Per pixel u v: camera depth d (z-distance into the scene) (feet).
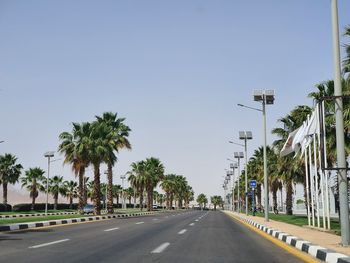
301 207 270.87
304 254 39.78
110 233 62.90
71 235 58.34
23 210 260.83
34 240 50.26
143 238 54.85
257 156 249.14
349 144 83.41
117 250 41.11
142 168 298.56
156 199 611.47
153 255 37.68
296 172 145.18
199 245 47.09
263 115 112.98
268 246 47.83
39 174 288.51
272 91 112.37
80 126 162.50
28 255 36.70
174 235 60.85
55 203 306.76
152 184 307.37
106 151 153.69
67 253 38.34
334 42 43.60
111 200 173.37
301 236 53.83
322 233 60.49
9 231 65.82
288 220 115.85
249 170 304.09
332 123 86.12
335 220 121.29
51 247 42.86
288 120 141.69
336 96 43.21
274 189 219.00
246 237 60.54
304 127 75.92
